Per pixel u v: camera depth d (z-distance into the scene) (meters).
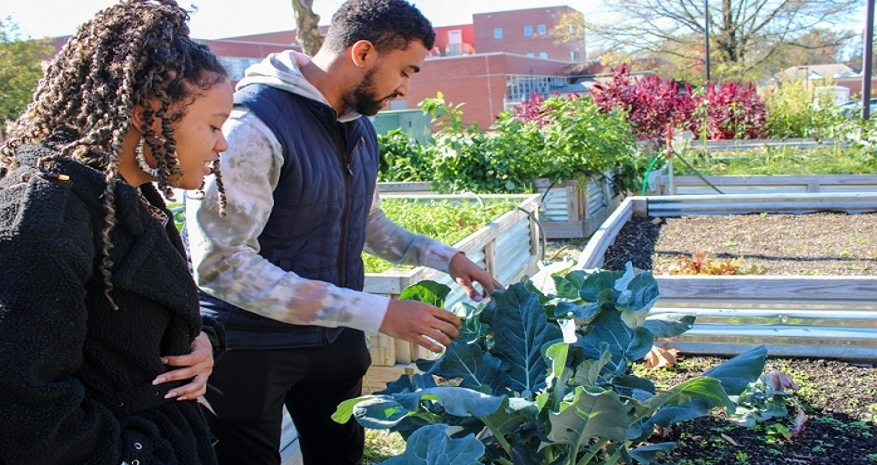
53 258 1.25
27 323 1.22
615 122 10.17
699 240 5.94
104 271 1.36
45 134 1.42
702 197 6.86
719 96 14.89
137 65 1.37
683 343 3.69
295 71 2.30
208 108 1.49
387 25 2.24
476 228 5.50
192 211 2.11
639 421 2.18
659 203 6.96
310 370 2.57
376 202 2.92
